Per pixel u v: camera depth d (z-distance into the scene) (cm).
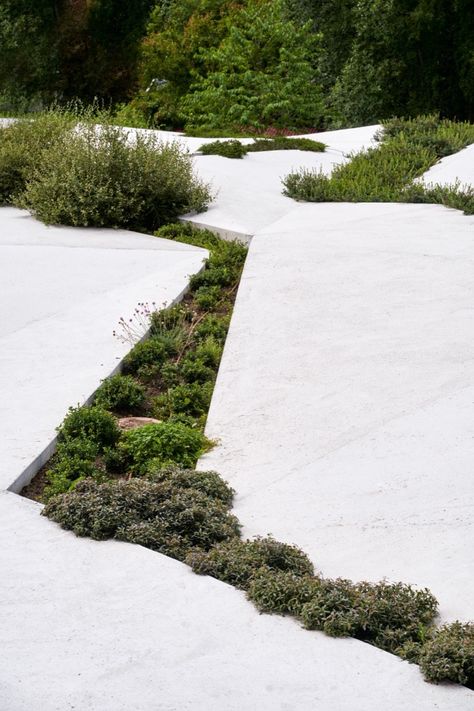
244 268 963
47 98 3106
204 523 483
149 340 771
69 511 482
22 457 554
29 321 819
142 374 727
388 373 691
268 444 599
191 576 434
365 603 406
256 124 2489
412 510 506
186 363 732
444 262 945
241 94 2595
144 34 3309
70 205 1163
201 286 939
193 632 388
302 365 718
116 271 970
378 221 1141
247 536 486
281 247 1033
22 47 3047
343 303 844
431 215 1163
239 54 2666
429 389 659
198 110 2792
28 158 1336
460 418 611
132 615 399
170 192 1198
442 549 468
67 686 350
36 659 366
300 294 874
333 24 3019
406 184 1364
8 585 419
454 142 1631
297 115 2695
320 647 382
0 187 1327
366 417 626
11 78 3038
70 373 697
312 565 452
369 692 352
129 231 1157
